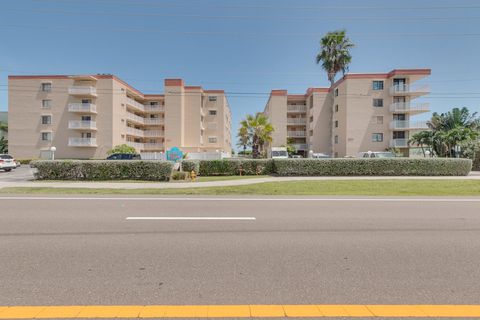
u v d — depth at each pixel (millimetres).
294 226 6129
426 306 2963
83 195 10609
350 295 3188
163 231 5703
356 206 8500
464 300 3082
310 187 13008
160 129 50312
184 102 46406
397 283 3475
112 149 36875
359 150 38781
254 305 2975
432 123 40781
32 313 2816
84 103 39438
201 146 47719
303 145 49500
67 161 16453
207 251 4570
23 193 11039
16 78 39594
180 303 3012
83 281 3494
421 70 37344
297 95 51719
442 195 10922
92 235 5395
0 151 45094
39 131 39531
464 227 6078
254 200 9625
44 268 3871
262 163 19609
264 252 4535
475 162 24031
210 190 12023
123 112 42781
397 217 7012
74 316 2775
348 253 4500
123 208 8070
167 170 16125
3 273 3715
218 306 2953
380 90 38812
